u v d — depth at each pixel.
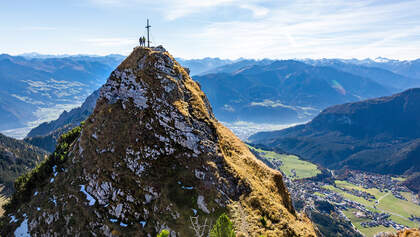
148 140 68.00
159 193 58.75
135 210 58.72
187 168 63.28
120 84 84.25
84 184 70.06
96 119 81.62
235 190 61.72
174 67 86.44
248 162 76.75
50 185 78.44
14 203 84.94
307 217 75.06
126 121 74.44
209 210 55.94
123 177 63.84
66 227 63.78
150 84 77.44
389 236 41.66
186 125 69.38
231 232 35.72
